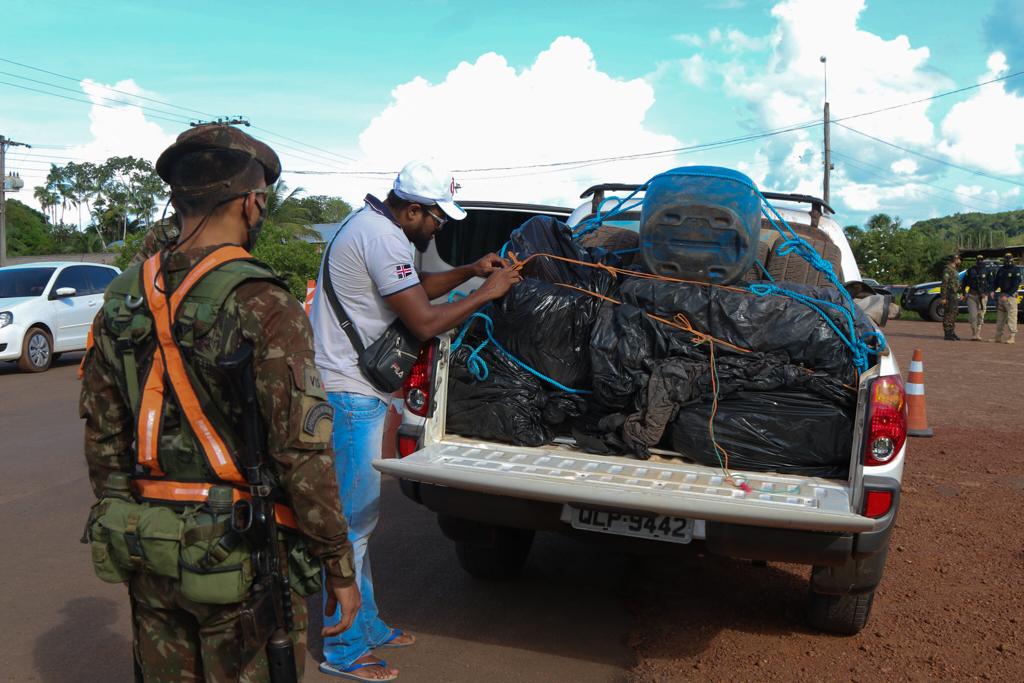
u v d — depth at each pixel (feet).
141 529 6.61
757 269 14.53
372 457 11.60
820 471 11.76
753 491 11.07
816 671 11.94
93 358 7.00
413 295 11.17
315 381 6.66
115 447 7.05
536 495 11.04
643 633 13.29
